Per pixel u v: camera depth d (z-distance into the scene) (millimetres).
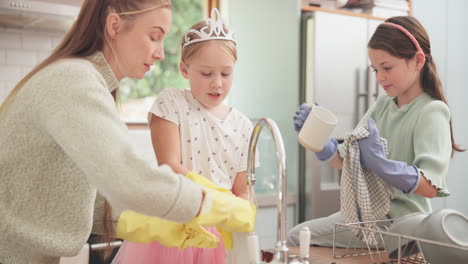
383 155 1286
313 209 2805
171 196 786
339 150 1536
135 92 3076
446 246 946
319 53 2824
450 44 3354
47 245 865
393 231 1074
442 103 1477
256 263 771
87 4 961
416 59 1468
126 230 1035
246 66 3197
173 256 1209
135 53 951
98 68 944
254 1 3107
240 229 866
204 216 820
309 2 2891
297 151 2840
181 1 3197
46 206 876
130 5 924
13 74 2768
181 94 1377
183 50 1333
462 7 3391
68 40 966
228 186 1373
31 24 2637
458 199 3393
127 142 803
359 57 2951
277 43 2959
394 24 1476
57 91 817
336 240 1428
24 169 863
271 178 2904
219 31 1282
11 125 859
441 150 1392
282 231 796
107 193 784
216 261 1220
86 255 1877
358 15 2938
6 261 867
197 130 1330
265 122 872
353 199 1292
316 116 1043
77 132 784
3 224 858
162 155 1281
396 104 1630
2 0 2270
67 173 880
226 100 3336
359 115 2963
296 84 2836
